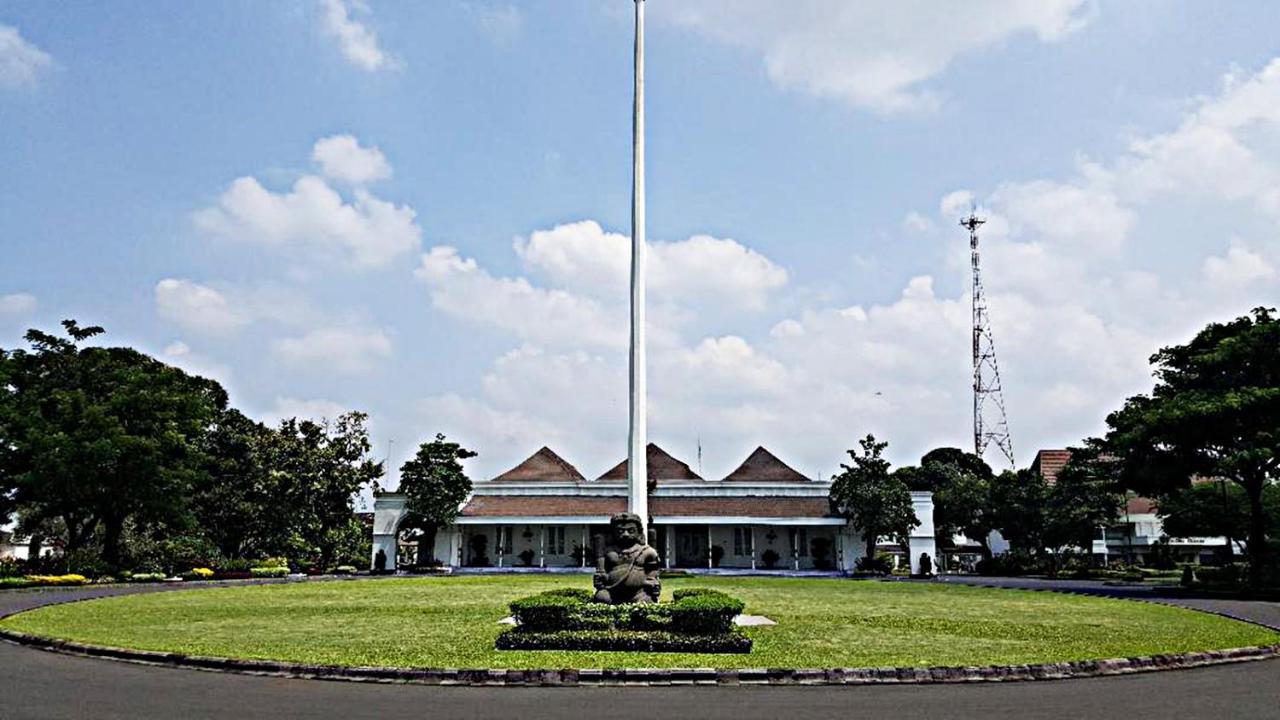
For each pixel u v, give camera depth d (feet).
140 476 114.52
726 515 150.82
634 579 51.37
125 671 35.86
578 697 30.37
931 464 236.63
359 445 167.43
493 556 153.99
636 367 62.90
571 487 160.76
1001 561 153.38
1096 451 150.92
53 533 149.18
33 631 48.19
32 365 115.96
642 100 68.80
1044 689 32.35
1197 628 53.06
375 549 149.18
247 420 159.63
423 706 28.63
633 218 66.13
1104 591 94.68
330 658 37.14
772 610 65.46
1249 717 27.09
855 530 146.00
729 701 29.76
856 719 26.81
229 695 30.37
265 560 140.36
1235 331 99.76
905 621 57.00
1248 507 121.80
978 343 233.35
